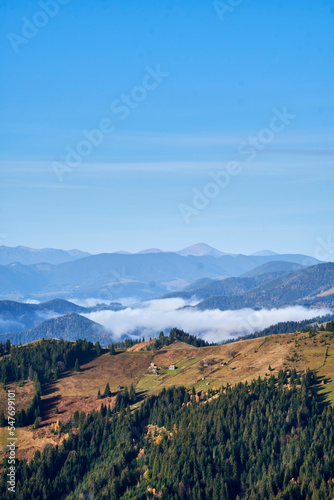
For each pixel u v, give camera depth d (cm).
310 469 18725
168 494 19275
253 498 18300
